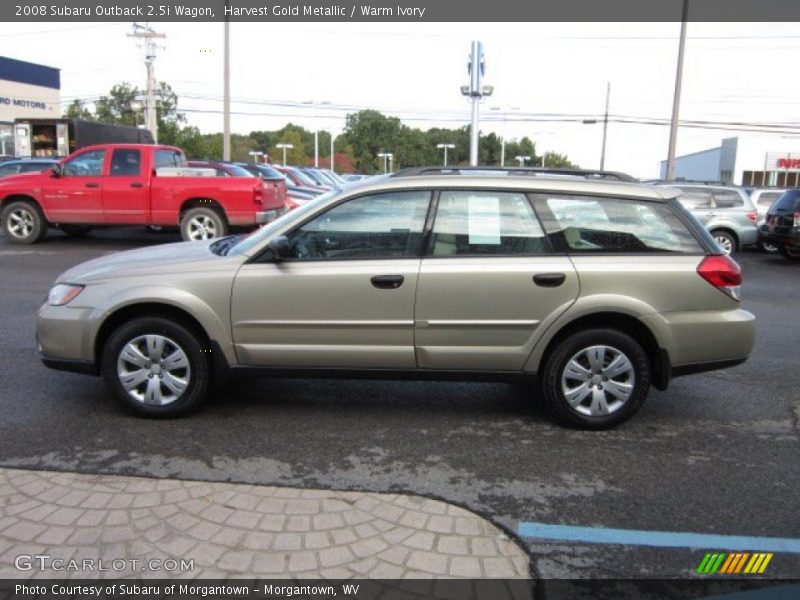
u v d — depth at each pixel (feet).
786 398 18.34
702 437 15.44
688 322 15.15
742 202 51.96
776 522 11.73
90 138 83.71
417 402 17.33
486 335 15.14
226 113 84.94
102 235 52.49
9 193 45.03
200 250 16.66
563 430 15.65
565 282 14.92
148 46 143.54
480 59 55.47
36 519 11.03
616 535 11.17
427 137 335.67
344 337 15.19
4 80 152.15
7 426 15.07
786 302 33.71
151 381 15.49
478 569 10.05
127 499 11.76
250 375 15.53
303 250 15.30
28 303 28.19
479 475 13.21
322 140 325.01
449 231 15.23
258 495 12.05
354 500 11.98
